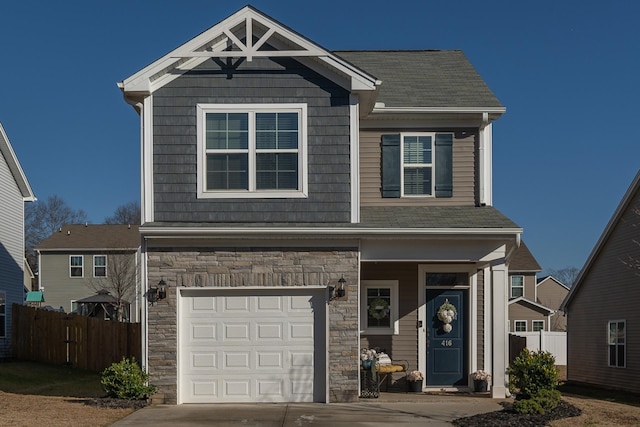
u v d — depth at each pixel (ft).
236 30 44.91
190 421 36.55
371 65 58.95
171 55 43.32
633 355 71.10
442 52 62.23
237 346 43.78
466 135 50.39
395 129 50.42
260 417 37.91
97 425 35.04
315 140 44.37
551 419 37.60
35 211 191.42
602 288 79.41
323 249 43.83
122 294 124.06
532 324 129.49
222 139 44.37
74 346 75.51
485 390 49.01
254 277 43.55
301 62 44.65
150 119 44.11
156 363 43.04
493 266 44.45
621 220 73.82
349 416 38.29
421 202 49.90
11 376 62.03
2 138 79.30
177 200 43.91
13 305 79.92
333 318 43.39
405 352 50.85
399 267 51.31
